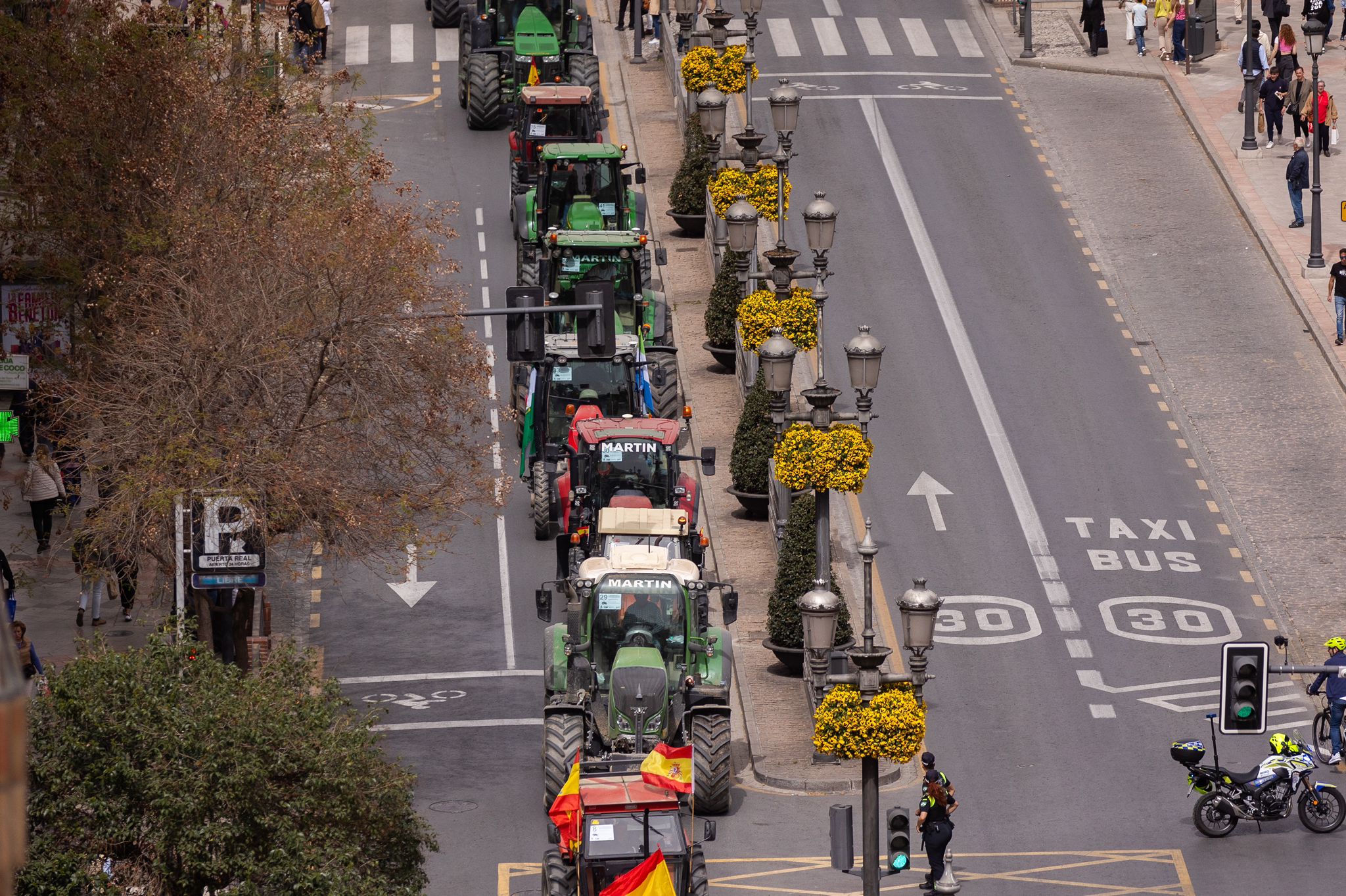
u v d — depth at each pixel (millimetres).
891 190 112750
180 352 58031
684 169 106688
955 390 92750
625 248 82750
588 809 46750
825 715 45781
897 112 123250
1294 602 76250
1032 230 108938
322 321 58125
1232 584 77750
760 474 80438
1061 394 92688
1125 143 119938
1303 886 54250
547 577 76250
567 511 72688
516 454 84562
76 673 39250
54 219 64250
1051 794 61469
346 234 59844
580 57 114812
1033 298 101688
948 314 99688
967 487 84812
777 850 56375
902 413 90750
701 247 106562
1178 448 88312
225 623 58656
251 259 58875
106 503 59812
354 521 57156
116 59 65312
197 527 51219
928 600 47438
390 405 61438
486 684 68062
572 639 58531
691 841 49906
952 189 113375
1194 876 55000
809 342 78688
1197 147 119000
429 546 78125
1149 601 76250
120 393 58438
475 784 60094
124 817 38250
